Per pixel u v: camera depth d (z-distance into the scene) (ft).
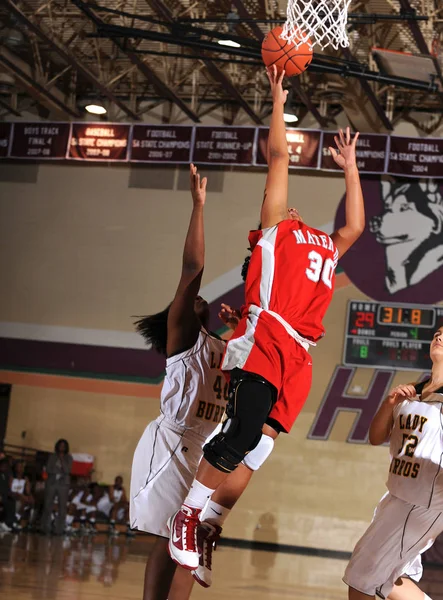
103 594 22.84
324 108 53.31
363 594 14.88
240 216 54.90
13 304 56.95
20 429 55.42
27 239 57.52
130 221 56.44
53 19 46.96
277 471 52.08
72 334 56.03
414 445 14.58
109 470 53.93
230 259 54.65
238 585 29.30
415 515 14.46
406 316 51.62
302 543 51.11
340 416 51.83
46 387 55.67
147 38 44.62
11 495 45.98
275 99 12.42
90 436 54.60
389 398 15.14
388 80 45.70
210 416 12.91
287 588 29.84
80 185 57.36
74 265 56.75
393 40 47.16
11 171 58.29
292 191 54.19
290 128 52.37
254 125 54.90
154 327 14.48
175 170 56.29
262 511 51.78
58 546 39.19
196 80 54.24
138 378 54.75
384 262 52.49
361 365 51.62
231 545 51.62
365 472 51.19
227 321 12.73
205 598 24.25
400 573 14.75
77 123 54.13
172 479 12.65
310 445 51.93
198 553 11.01
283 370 10.84
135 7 46.03
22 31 49.47
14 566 28.30
